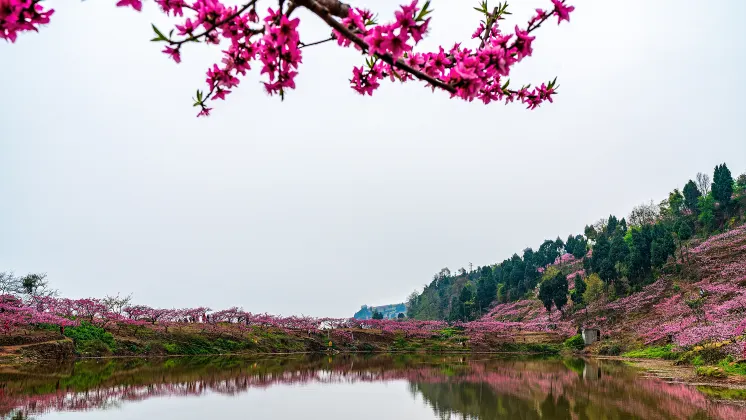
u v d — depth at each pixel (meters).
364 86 3.64
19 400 13.81
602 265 54.34
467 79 2.85
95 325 34.19
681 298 42.84
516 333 53.78
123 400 14.45
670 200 67.31
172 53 2.74
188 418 12.41
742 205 57.25
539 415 13.91
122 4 2.29
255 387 18.62
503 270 86.69
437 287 112.75
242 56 3.05
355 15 2.74
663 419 12.57
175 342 37.28
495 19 3.92
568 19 3.17
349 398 16.48
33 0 2.07
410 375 24.56
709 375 20.33
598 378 22.47
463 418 13.53
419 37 2.47
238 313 49.84
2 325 26.16
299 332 51.78
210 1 2.62
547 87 4.12
